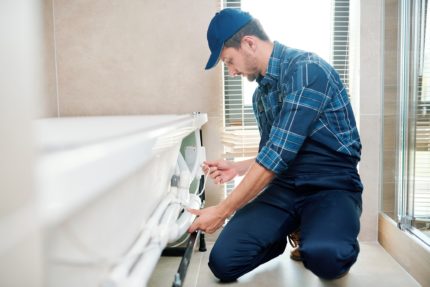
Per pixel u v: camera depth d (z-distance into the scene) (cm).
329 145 142
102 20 205
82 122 105
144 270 65
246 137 208
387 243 199
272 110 149
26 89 25
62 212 30
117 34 205
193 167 155
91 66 207
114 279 56
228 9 142
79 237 45
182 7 204
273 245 150
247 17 141
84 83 207
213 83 208
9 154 25
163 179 105
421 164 171
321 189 146
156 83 208
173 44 206
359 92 207
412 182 176
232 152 209
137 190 72
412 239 166
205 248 200
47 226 27
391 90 198
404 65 179
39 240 26
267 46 145
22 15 25
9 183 25
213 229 126
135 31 205
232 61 145
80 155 35
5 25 24
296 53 140
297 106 126
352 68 214
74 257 43
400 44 185
